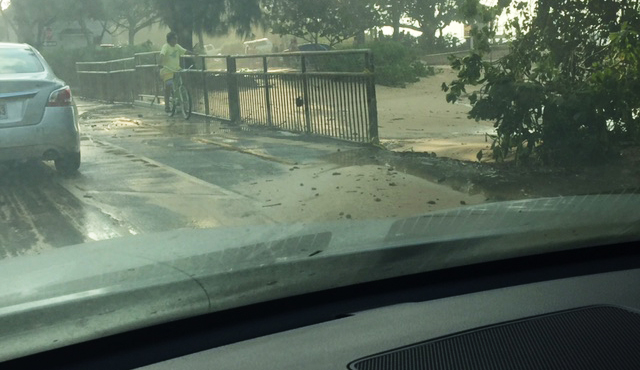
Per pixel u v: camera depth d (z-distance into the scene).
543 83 7.89
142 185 7.70
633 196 3.59
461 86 8.18
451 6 31.78
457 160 8.38
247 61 13.09
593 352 2.10
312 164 8.55
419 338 2.20
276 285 2.44
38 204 6.96
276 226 3.29
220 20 24.75
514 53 8.12
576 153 7.49
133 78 20.28
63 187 7.74
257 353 2.12
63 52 33.59
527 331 2.23
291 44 28.14
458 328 2.26
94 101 23.89
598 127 7.44
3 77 8.06
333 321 2.35
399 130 12.34
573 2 7.93
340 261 2.57
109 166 8.95
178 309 2.31
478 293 2.57
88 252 2.95
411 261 2.65
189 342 2.21
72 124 8.31
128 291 2.31
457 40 32.12
